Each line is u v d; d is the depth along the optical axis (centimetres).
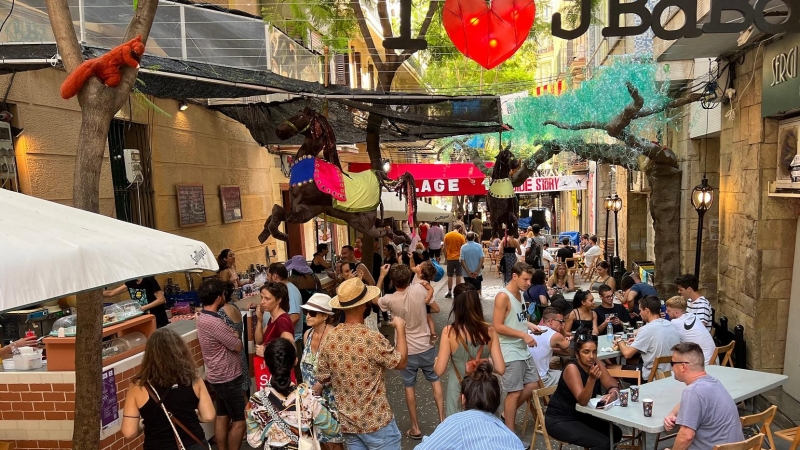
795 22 425
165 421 374
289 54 874
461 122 827
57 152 659
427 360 630
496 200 956
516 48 461
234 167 1137
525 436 629
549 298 989
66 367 461
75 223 279
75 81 307
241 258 1145
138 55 319
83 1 559
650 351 638
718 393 421
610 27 436
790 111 624
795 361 678
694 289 737
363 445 455
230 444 551
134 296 688
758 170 700
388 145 1636
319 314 521
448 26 458
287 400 391
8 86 582
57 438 456
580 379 494
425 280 725
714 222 1005
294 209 675
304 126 678
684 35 430
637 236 1623
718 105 859
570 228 3359
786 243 696
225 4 950
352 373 445
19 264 219
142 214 822
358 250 1733
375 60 995
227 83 575
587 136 1134
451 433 301
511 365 577
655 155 973
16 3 512
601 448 487
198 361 602
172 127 896
